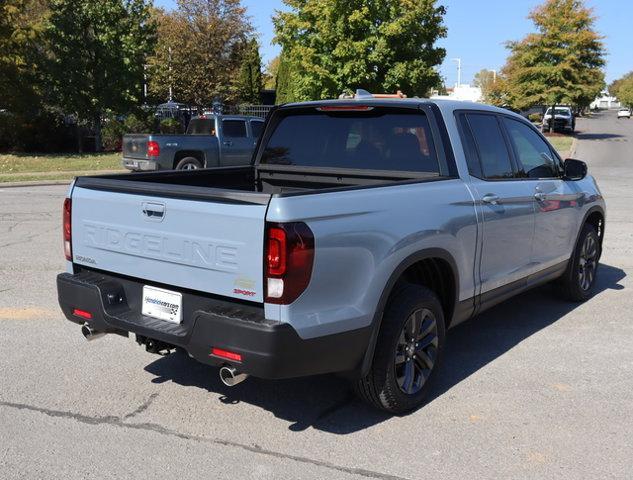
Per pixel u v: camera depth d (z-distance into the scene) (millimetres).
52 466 3420
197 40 35406
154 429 3852
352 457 3562
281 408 4164
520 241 5117
